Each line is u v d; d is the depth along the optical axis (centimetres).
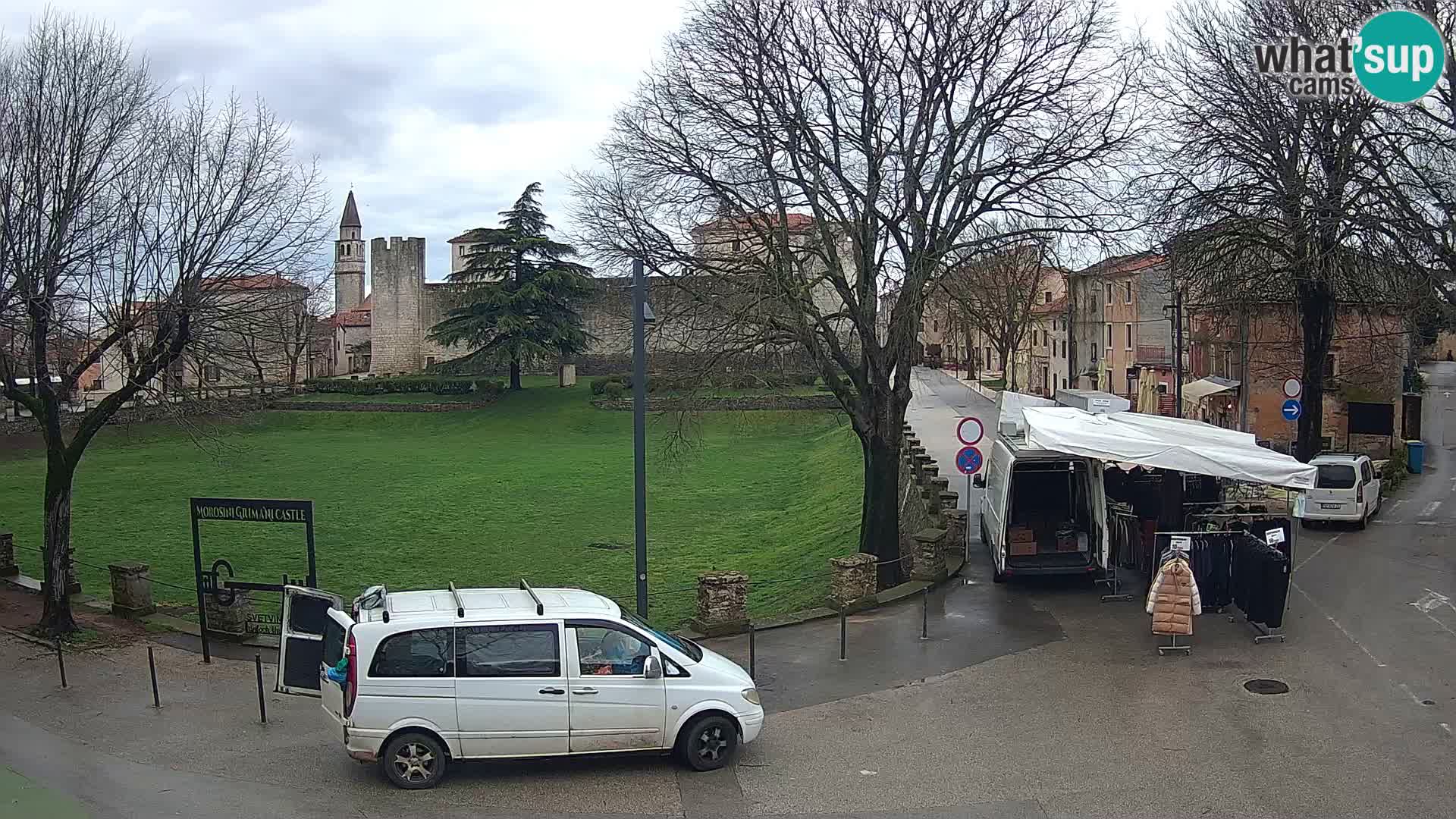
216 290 1912
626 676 1153
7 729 1341
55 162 1778
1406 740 1233
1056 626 1780
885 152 2125
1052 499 2158
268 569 2927
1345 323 4325
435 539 3416
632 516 3828
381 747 1111
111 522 3772
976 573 2197
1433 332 3975
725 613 1805
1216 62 2977
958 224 2175
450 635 1128
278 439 6950
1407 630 1695
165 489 4675
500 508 4069
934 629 1781
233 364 2153
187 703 1452
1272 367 4494
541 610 1155
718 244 2317
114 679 1579
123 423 5538
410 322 10469
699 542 3309
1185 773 1152
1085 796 1097
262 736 1305
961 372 10588
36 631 1839
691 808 1077
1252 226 2925
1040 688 1462
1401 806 1056
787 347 2261
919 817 1054
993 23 2112
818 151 2142
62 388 1862
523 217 7712
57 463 1839
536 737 1133
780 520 3647
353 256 13988
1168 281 3828
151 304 1912
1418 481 3475
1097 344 7125
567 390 8206
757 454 5631
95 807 1073
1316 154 2939
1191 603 1595
